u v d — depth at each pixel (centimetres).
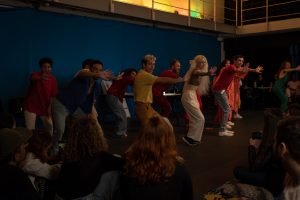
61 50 744
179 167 168
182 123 812
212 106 1026
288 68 732
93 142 192
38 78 472
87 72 432
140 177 162
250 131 685
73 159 191
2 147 173
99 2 768
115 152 511
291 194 131
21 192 158
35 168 218
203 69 544
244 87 1098
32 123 481
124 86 630
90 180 188
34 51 692
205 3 1137
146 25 950
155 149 164
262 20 1159
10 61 653
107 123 817
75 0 714
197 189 339
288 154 132
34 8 690
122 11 822
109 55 848
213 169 411
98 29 824
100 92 761
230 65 619
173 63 626
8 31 650
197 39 1106
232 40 1210
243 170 300
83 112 452
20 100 624
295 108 320
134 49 911
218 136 632
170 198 163
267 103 1105
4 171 160
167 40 1004
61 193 193
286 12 1117
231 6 1195
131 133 677
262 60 1204
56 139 438
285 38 1101
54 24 729
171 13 953
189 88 548
